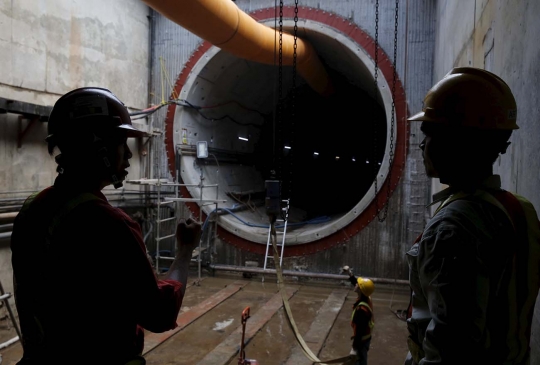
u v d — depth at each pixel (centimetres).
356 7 888
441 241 127
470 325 119
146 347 536
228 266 912
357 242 888
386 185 870
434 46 846
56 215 143
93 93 157
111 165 156
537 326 224
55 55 717
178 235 179
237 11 628
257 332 599
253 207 1202
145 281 142
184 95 968
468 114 143
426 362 125
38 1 677
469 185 145
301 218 1316
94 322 140
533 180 245
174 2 498
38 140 684
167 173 986
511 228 133
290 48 820
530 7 256
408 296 802
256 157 1442
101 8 830
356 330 398
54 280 140
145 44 988
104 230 139
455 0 607
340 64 1112
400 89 866
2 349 513
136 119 948
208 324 630
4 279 617
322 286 862
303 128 1761
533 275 136
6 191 624
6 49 620
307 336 587
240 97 1204
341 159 2020
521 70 275
